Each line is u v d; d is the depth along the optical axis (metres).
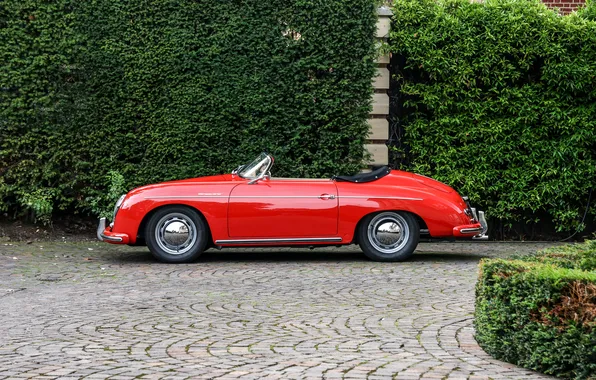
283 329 6.64
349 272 10.12
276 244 11.00
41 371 5.29
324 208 10.94
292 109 13.48
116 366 5.41
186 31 13.36
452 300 8.05
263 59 13.44
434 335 6.34
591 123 13.57
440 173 13.85
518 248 12.99
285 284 9.19
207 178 11.41
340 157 13.64
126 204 10.95
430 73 13.64
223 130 13.45
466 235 11.08
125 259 11.42
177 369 5.31
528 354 5.23
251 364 5.43
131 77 13.38
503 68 13.59
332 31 13.41
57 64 13.28
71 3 13.30
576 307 4.92
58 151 13.38
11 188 13.45
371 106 13.57
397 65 14.00
